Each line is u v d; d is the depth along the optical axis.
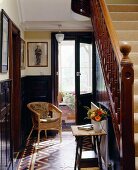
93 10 4.57
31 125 6.75
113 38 3.13
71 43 8.51
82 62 6.96
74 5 5.14
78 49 6.89
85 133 3.99
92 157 4.19
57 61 7.04
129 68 2.51
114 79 2.97
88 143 5.73
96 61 6.48
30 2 5.38
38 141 5.97
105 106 4.47
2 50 3.45
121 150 2.60
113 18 4.83
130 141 2.56
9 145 4.05
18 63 5.33
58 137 6.64
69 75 8.83
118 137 2.83
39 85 6.91
